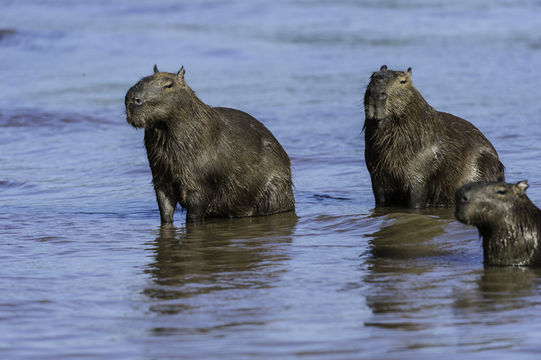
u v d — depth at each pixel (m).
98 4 154.62
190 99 35.59
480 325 22.23
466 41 105.06
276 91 77.75
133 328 22.62
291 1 151.00
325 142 56.97
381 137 38.25
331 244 32.69
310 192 43.94
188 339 21.55
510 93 72.56
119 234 35.41
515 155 49.59
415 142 38.09
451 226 33.97
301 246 32.50
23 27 124.69
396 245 32.00
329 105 70.50
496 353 19.97
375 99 36.88
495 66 87.38
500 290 25.73
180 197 37.22
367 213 38.12
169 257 31.11
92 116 68.19
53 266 29.91
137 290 26.52
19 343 21.50
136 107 34.44
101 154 55.62
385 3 144.62
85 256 31.50
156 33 120.50
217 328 22.44
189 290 26.44
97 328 22.69
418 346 20.59
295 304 24.58
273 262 29.97
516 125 59.09
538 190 40.12
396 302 24.55
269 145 39.00
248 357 20.06
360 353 20.16
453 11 132.75
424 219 35.12
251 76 86.69
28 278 28.19
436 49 100.06
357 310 23.83
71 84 84.19
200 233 35.41
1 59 102.62
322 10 139.88
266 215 38.97
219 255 31.31
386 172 38.81
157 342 21.38
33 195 44.69
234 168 37.47
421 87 77.38
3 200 43.56
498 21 121.56
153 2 154.50
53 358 20.36
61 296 25.91
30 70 94.38
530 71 83.56
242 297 25.48
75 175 49.69
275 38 113.69
